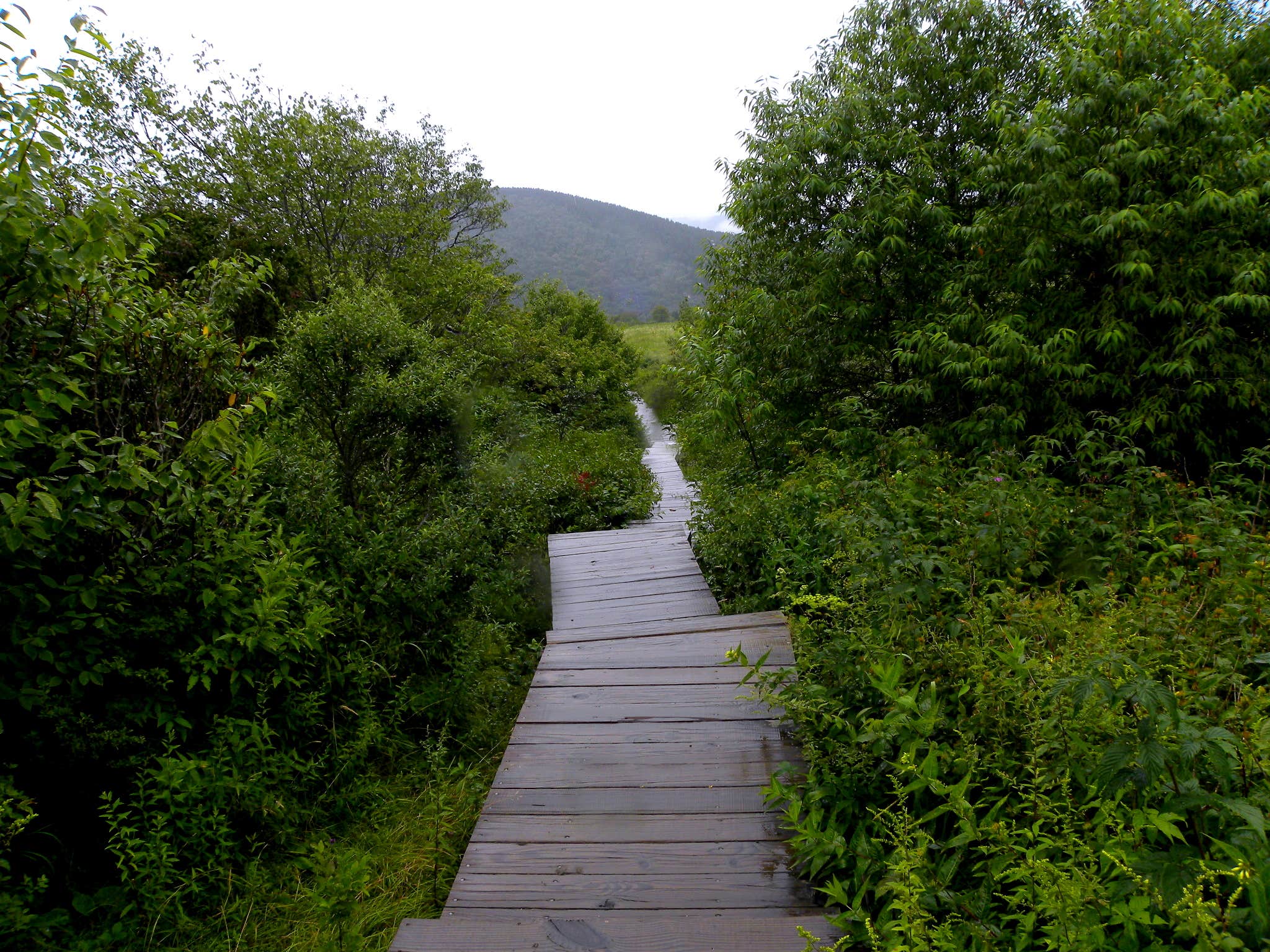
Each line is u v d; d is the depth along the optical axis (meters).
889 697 2.41
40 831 2.77
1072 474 6.24
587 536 8.12
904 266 7.62
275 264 11.79
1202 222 5.96
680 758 3.23
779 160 8.05
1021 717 2.31
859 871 2.20
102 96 10.33
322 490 4.90
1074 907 1.59
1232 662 2.54
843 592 3.88
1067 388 6.37
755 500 6.19
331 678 3.89
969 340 6.92
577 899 2.40
